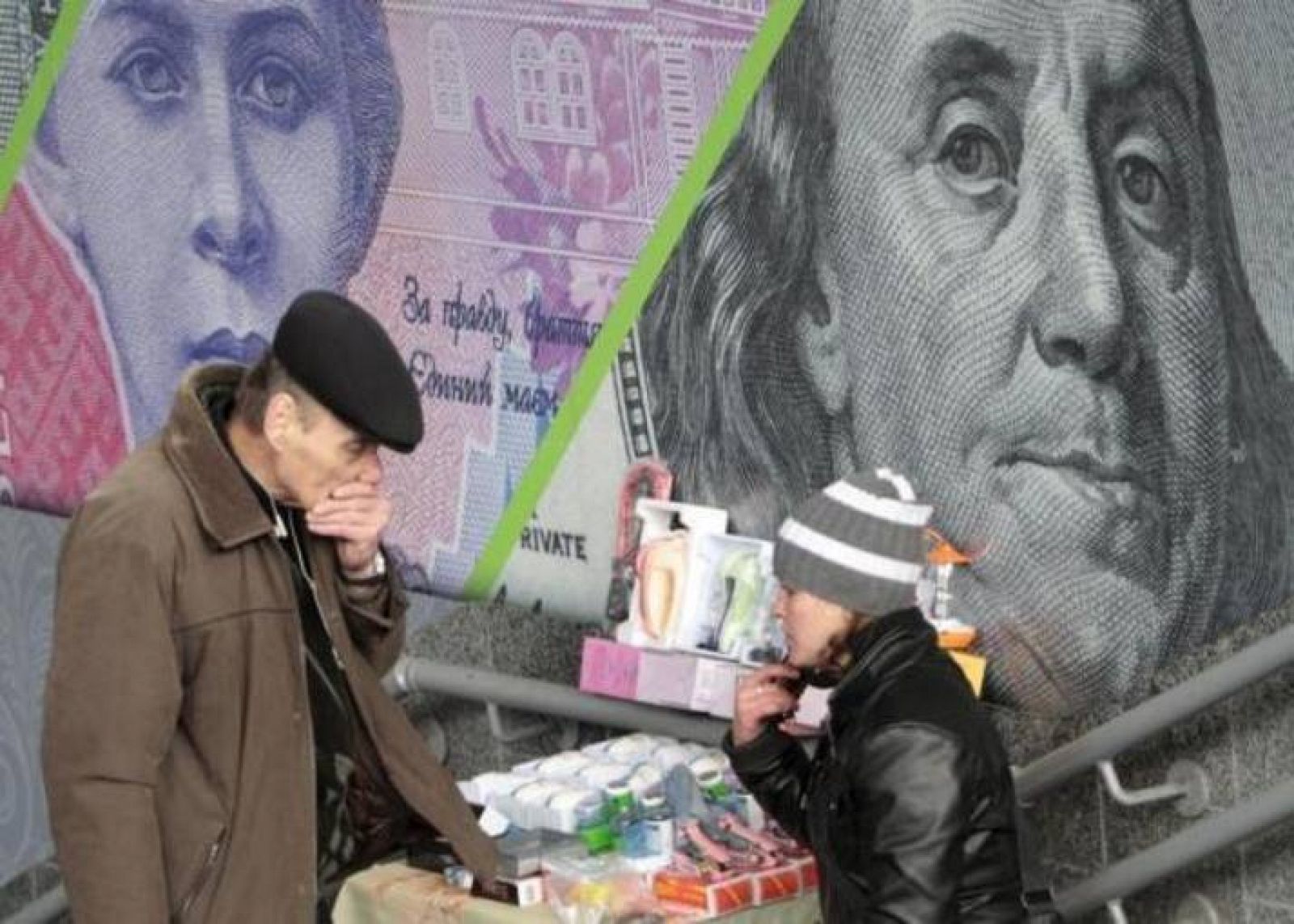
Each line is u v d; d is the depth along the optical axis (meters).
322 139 6.34
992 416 5.10
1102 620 4.99
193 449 4.07
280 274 6.51
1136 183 4.85
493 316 6.01
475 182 6.00
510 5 5.84
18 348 7.17
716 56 5.47
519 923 4.71
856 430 5.32
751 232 5.45
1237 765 4.79
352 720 4.40
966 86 5.06
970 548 5.17
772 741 4.62
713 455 5.58
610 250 5.73
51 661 4.02
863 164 5.23
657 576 5.40
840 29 5.24
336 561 4.32
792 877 4.79
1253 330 4.70
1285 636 4.47
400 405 4.05
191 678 4.08
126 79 6.78
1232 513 4.77
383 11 6.12
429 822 4.51
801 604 4.28
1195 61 4.73
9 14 7.03
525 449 5.96
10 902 7.40
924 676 4.12
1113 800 4.99
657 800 5.02
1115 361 4.92
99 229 6.91
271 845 4.12
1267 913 4.79
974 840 4.04
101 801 3.95
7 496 7.27
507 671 6.04
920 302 5.18
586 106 5.74
